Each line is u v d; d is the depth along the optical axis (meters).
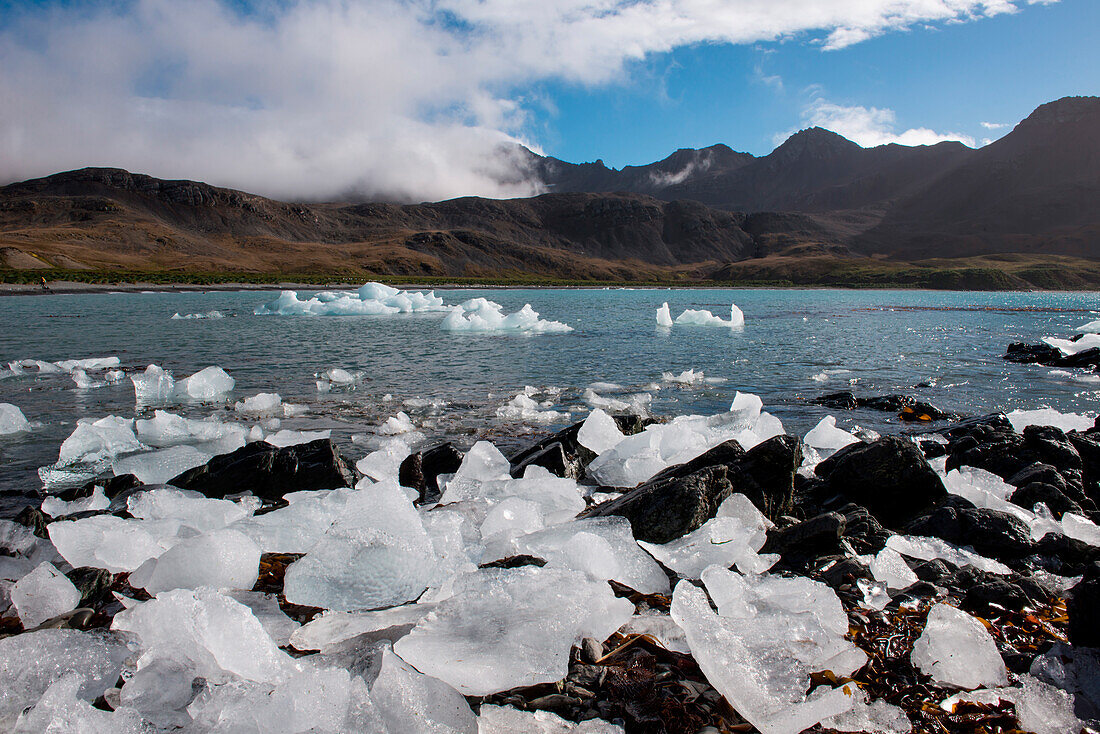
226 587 3.43
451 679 2.43
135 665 2.55
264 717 2.11
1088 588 2.76
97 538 3.90
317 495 5.30
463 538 3.99
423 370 14.95
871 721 2.34
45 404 10.71
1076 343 19.02
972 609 3.21
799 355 18.55
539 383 13.10
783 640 2.71
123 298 49.34
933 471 4.96
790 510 4.97
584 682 2.56
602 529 3.95
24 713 2.24
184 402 10.90
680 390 12.35
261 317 34.22
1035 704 2.42
